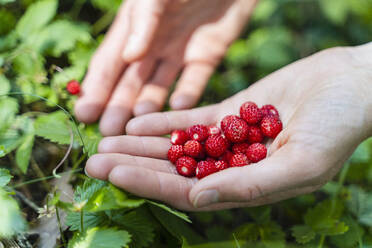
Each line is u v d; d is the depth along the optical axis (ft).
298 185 1.40
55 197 1.39
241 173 1.37
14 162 1.60
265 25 2.21
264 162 1.38
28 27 1.77
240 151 1.59
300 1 2.23
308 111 1.44
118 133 1.72
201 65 1.86
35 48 1.75
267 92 1.65
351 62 1.57
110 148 1.51
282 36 2.14
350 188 1.70
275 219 1.71
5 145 1.59
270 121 1.56
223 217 1.69
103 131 1.71
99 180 1.47
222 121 1.63
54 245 1.48
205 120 1.65
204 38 1.90
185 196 1.45
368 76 1.52
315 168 1.40
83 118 1.72
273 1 2.18
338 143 1.42
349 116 1.43
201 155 1.57
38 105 1.73
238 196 1.38
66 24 1.82
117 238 1.40
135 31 1.71
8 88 1.67
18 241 1.46
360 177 1.72
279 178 1.37
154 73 1.81
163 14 1.72
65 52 1.85
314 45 2.19
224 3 1.92
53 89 1.75
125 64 1.78
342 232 1.55
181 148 1.55
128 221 1.47
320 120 1.42
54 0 1.79
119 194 1.40
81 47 1.83
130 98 1.76
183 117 1.63
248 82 2.09
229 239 1.62
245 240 1.59
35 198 1.56
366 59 1.58
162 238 1.55
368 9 2.14
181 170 1.52
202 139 1.59
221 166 1.54
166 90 1.80
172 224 1.51
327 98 1.45
